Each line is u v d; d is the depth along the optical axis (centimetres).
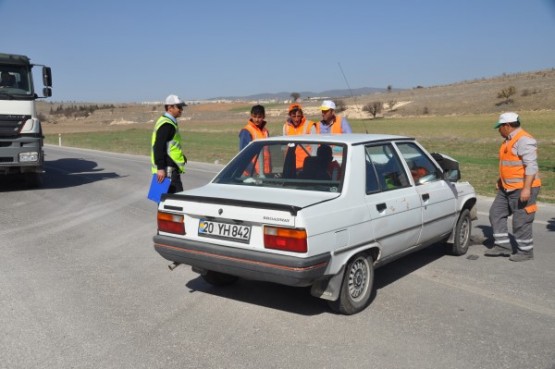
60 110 16738
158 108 16562
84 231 911
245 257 481
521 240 699
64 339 466
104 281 630
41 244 816
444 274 644
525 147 676
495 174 1706
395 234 563
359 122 7269
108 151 3334
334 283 493
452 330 478
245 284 615
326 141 562
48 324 499
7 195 1359
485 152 2622
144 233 891
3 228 938
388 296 568
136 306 546
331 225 481
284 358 426
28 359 428
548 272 650
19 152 1389
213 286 608
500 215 718
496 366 410
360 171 537
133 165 2252
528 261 699
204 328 489
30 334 476
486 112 9788
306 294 577
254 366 414
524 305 539
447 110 10681
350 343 452
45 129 8519
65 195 1350
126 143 4231
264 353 436
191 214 525
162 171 711
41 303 555
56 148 3709
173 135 716
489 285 602
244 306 544
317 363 417
